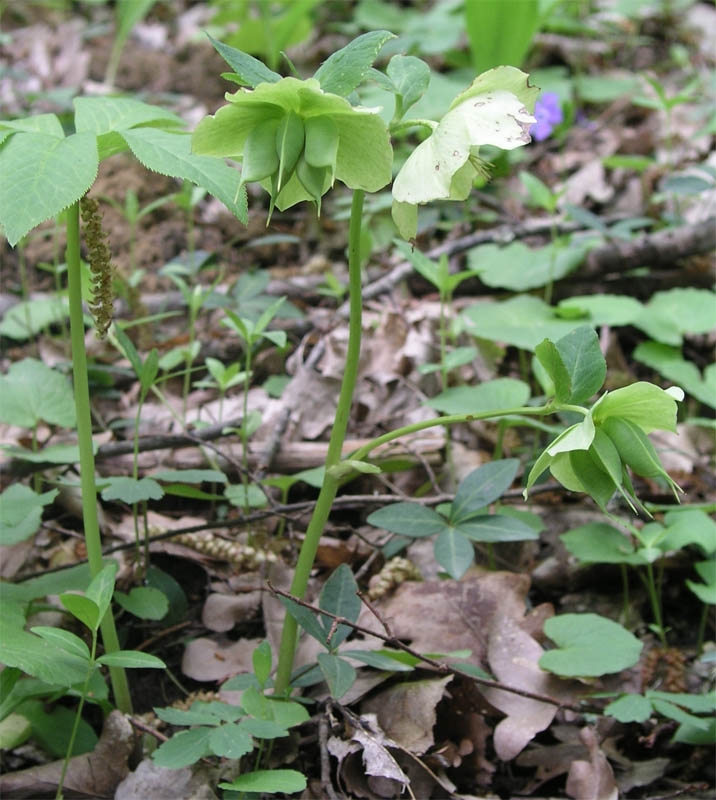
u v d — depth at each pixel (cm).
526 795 65
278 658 67
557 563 77
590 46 172
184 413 82
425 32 151
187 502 81
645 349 91
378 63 150
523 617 71
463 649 69
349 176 57
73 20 203
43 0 209
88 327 95
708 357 97
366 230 99
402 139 126
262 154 55
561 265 98
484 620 71
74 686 63
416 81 57
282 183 55
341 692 61
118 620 72
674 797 65
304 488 83
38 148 56
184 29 189
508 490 79
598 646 67
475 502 67
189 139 58
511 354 97
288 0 148
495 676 68
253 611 73
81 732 65
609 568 77
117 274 90
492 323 88
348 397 61
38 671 57
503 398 78
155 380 72
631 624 75
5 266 110
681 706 68
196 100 156
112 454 79
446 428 81
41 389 74
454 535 66
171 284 106
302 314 92
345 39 175
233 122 55
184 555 75
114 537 77
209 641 71
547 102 112
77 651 58
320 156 54
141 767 63
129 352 68
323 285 104
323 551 75
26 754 65
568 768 65
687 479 82
